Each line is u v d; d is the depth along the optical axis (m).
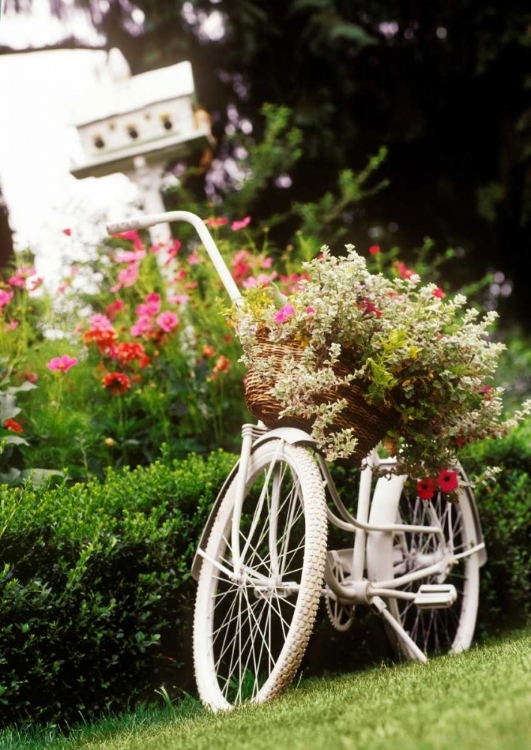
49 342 4.77
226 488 3.10
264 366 2.81
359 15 10.71
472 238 11.66
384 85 11.06
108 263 5.36
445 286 5.88
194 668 3.10
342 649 3.55
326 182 10.62
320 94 10.25
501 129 11.07
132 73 9.84
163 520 3.32
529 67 10.92
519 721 1.44
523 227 11.21
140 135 5.50
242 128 10.71
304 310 2.77
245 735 1.89
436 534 3.44
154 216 3.38
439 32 11.05
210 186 10.76
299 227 10.21
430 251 11.50
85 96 5.57
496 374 8.34
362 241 11.04
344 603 3.06
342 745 1.52
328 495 3.58
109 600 3.03
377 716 1.76
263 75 10.40
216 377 4.58
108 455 4.38
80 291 5.28
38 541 2.92
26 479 3.46
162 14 9.59
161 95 5.48
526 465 4.20
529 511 4.17
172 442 4.46
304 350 2.79
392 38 11.11
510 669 2.02
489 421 2.95
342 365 2.79
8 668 2.79
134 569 3.13
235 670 3.29
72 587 2.90
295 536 3.34
